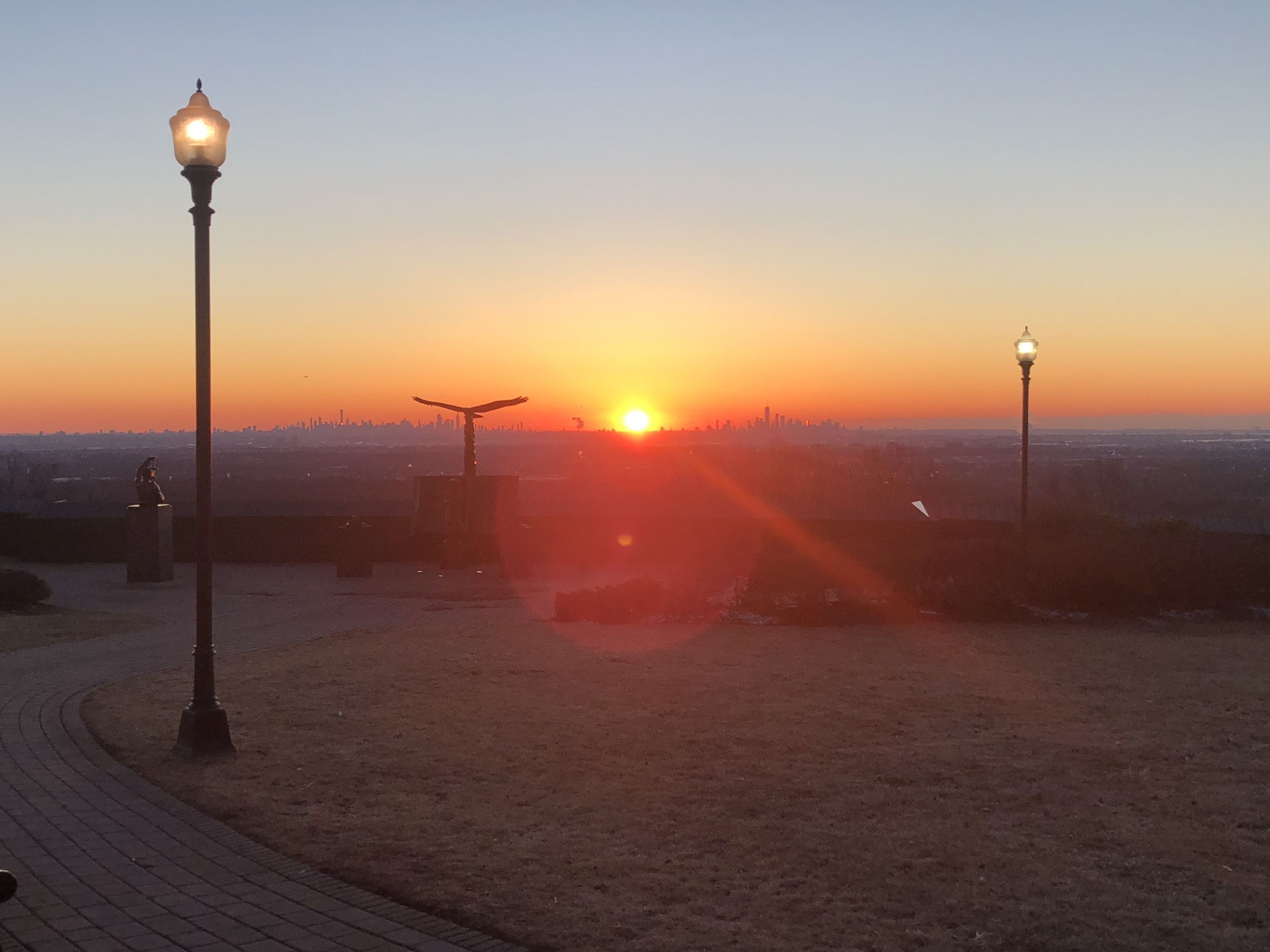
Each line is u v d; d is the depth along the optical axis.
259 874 6.41
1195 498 66.00
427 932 5.60
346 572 24.69
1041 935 5.58
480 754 9.17
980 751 9.23
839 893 6.14
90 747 9.34
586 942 5.46
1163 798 7.93
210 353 9.20
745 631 16.20
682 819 7.47
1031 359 17.92
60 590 22.45
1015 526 24.03
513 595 21.41
